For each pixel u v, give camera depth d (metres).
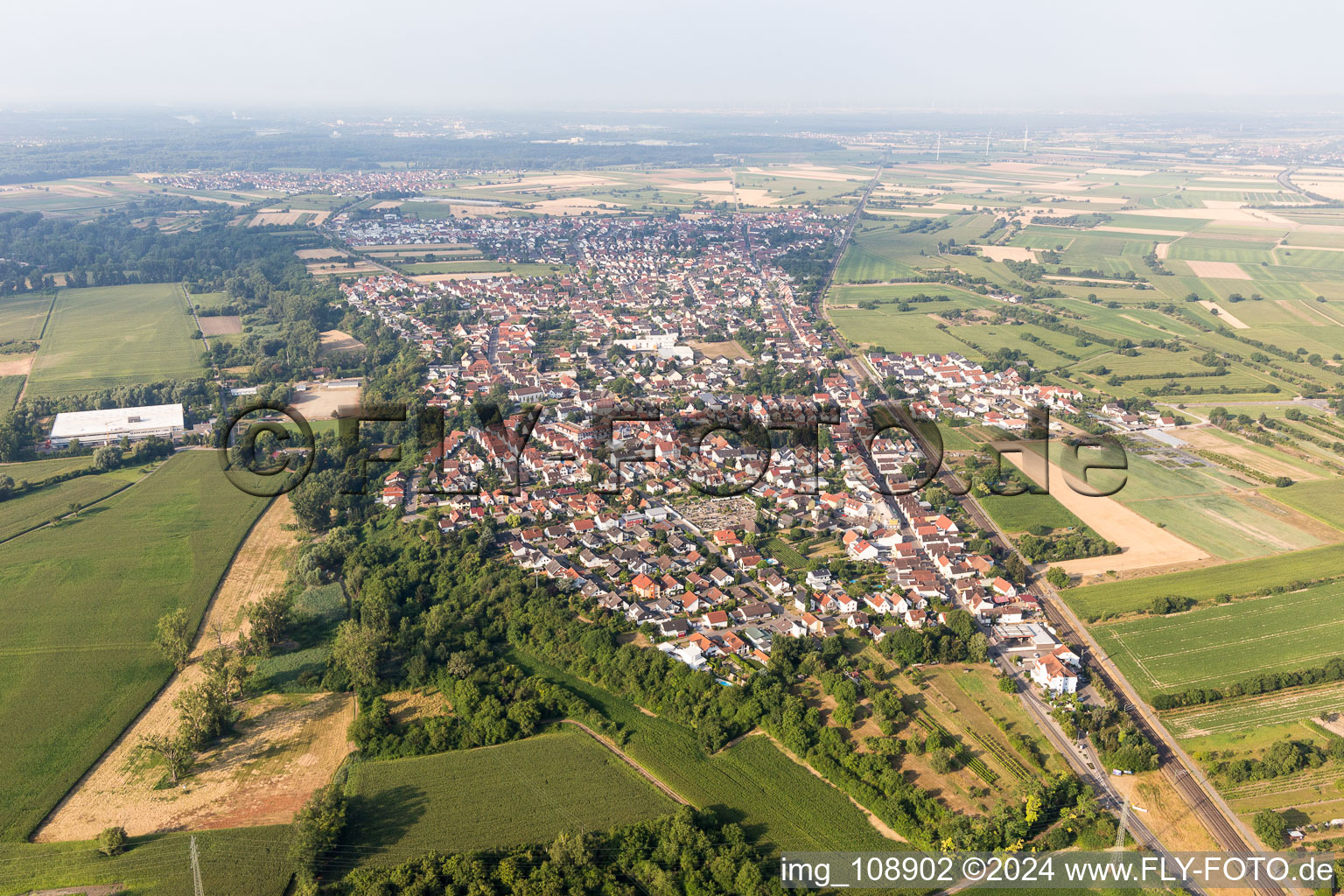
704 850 161.00
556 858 158.75
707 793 179.12
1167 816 172.00
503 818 171.88
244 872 158.88
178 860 161.38
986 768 183.50
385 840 166.50
